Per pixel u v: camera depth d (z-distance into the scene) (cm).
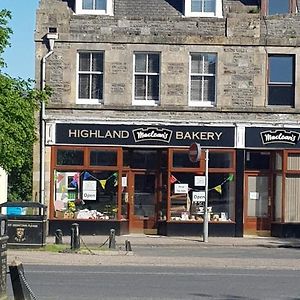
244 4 3291
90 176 3183
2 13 2520
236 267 2084
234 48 3203
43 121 3153
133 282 1708
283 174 3194
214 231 3177
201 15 3238
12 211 2803
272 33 3219
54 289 1570
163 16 3238
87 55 3212
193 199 3194
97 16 3203
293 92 3216
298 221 3206
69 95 3177
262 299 1498
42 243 2378
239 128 3183
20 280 1223
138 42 3186
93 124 3167
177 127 3178
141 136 3172
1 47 2517
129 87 3186
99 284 1661
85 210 3181
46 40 3184
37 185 3162
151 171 3231
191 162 3180
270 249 2788
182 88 3189
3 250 1211
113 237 2559
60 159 3181
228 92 3195
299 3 3259
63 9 3203
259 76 3203
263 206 3244
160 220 3222
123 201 3222
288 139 3192
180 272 1933
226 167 3197
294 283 1748
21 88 2647
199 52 3206
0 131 2472
